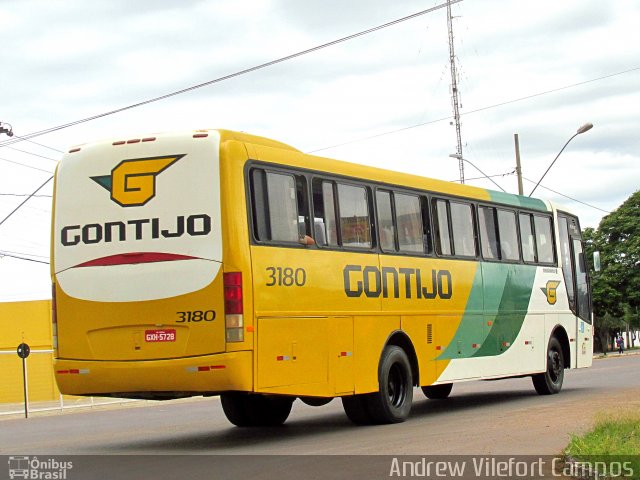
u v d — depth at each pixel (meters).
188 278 12.34
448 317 16.84
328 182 14.21
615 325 70.19
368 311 14.69
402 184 16.02
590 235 69.88
